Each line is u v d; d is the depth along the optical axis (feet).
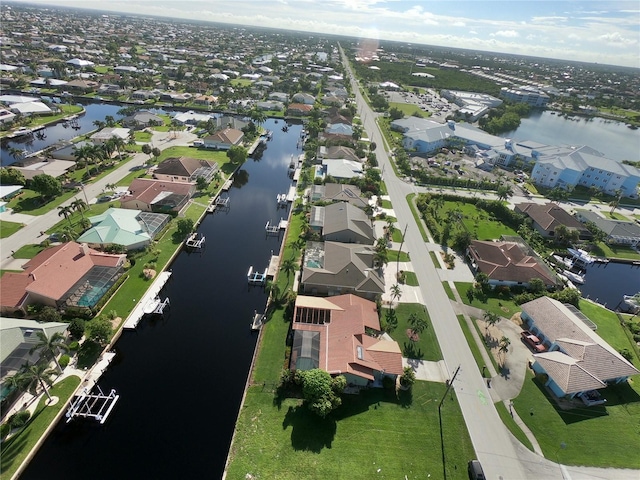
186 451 178.19
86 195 379.55
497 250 330.75
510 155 588.50
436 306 279.90
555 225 395.75
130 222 318.65
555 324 254.47
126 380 209.36
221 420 193.06
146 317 250.57
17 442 167.84
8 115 551.18
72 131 571.69
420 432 189.88
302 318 243.60
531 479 175.63
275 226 375.04
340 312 248.93
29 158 433.48
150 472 169.27
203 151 525.75
